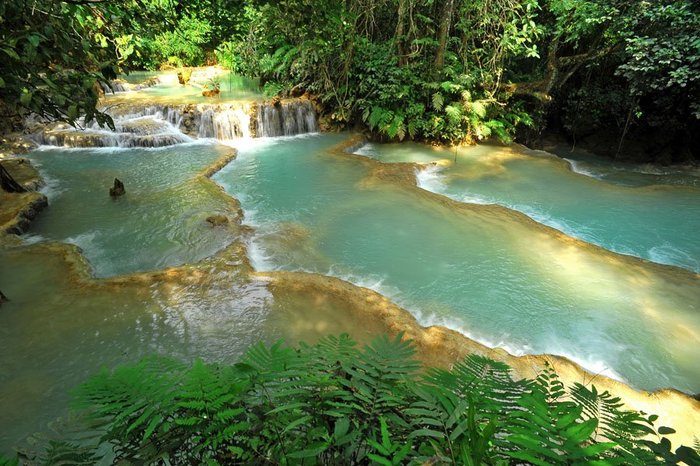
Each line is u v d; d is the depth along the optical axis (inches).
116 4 137.7
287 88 668.7
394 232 327.0
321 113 645.9
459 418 48.1
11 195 353.1
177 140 549.3
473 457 39.0
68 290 238.8
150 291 237.5
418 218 350.3
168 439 48.4
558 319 234.4
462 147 574.9
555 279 269.6
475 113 568.7
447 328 212.2
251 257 285.0
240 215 344.5
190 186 399.5
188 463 48.3
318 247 303.9
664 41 436.5
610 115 592.4
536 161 515.2
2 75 108.2
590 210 381.4
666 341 218.4
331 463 46.7
